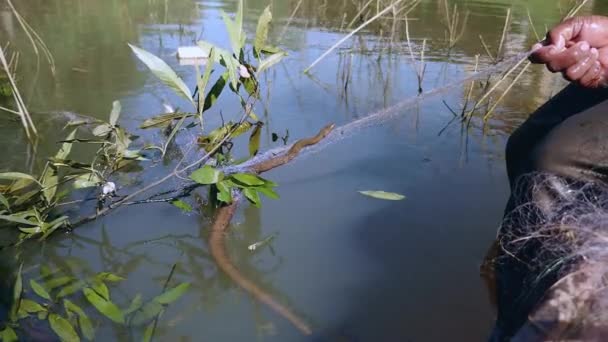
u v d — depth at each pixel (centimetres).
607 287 142
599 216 164
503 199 270
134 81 419
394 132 350
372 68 480
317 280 211
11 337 170
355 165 303
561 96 204
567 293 146
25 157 298
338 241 235
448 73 464
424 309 197
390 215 255
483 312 195
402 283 210
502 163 311
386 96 410
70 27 569
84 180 248
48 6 654
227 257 223
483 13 709
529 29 621
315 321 191
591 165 181
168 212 255
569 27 183
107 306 185
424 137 343
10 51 473
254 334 184
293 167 301
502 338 171
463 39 580
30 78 417
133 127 339
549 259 164
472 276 213
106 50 495
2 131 329
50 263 218
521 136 212
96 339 178
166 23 606
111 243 232
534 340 146
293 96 408
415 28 630
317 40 569
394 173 295
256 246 231
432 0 800
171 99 384
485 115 375
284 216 254
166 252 228
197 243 235
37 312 187
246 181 239
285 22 643
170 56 477
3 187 251
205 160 291
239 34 277
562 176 186
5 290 199
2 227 239
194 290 206
